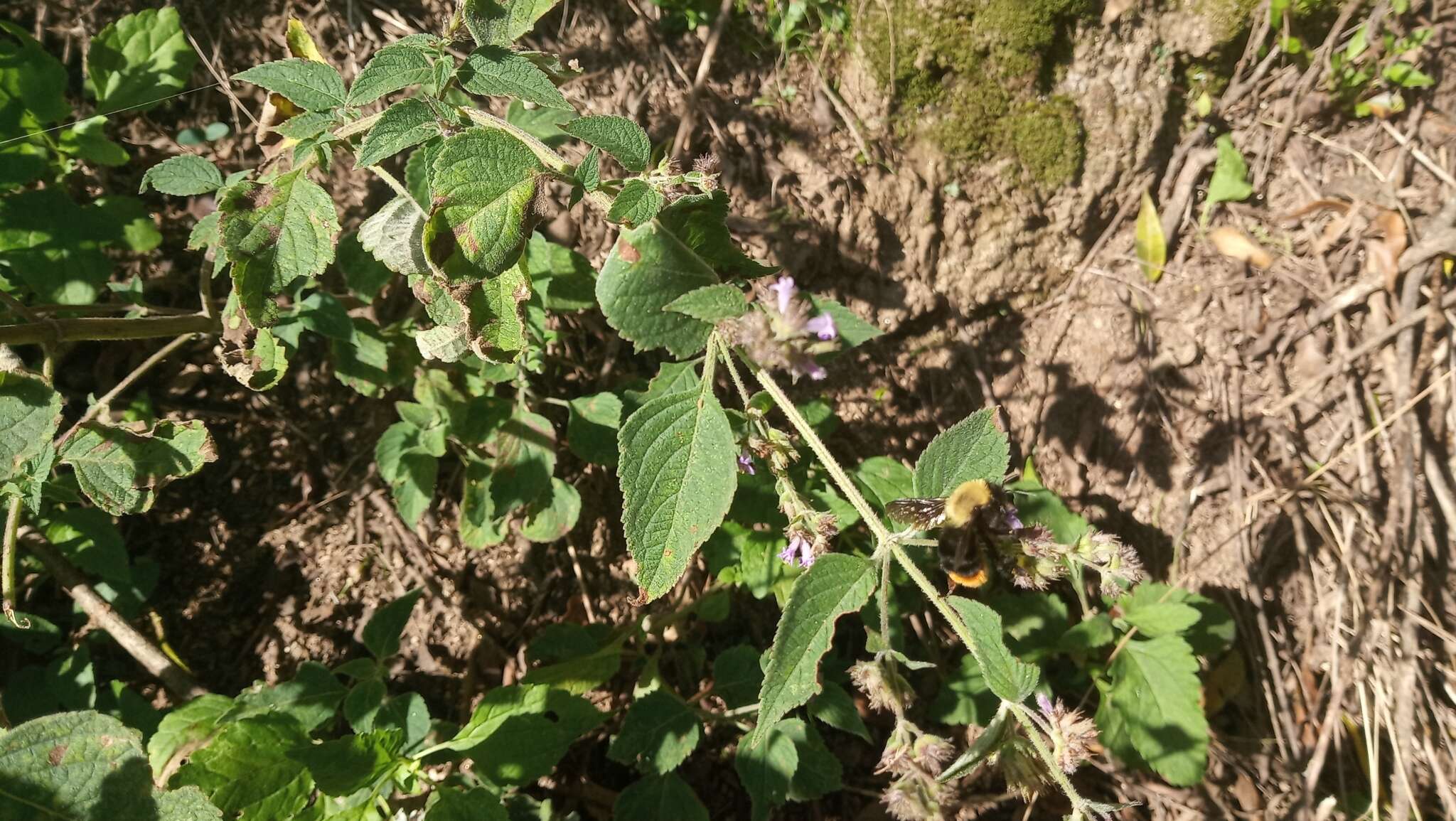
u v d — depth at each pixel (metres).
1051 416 0.28
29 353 0.24
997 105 0.27
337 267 0.26
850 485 0.17
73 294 0.21
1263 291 0.29
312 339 0.27
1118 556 0.17
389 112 0.15
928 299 0.28
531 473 0.23
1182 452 0.28
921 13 0.26
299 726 0.20
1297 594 0.28
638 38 0.27
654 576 0.16
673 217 0.16
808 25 0.27
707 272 0.17
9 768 0.15
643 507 0.16
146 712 0.22
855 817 0.26
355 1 0.26
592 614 0.27
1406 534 0.27
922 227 0.28
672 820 0.22
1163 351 0.29
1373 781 0.26
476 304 0.16
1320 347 0.29
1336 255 0.29
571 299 0.23
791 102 0.27
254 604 0.25
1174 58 0.28
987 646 0.16
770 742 0.22
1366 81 0.28
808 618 0.16
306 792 0.19
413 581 0.26
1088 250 0.29
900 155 0.27
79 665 0.22
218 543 0.25
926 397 0.28
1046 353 0.29
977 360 0.28
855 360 0.28
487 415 0.23
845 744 0.27
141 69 0.23
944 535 0.17
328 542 0.26
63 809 0.15
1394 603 0.27
